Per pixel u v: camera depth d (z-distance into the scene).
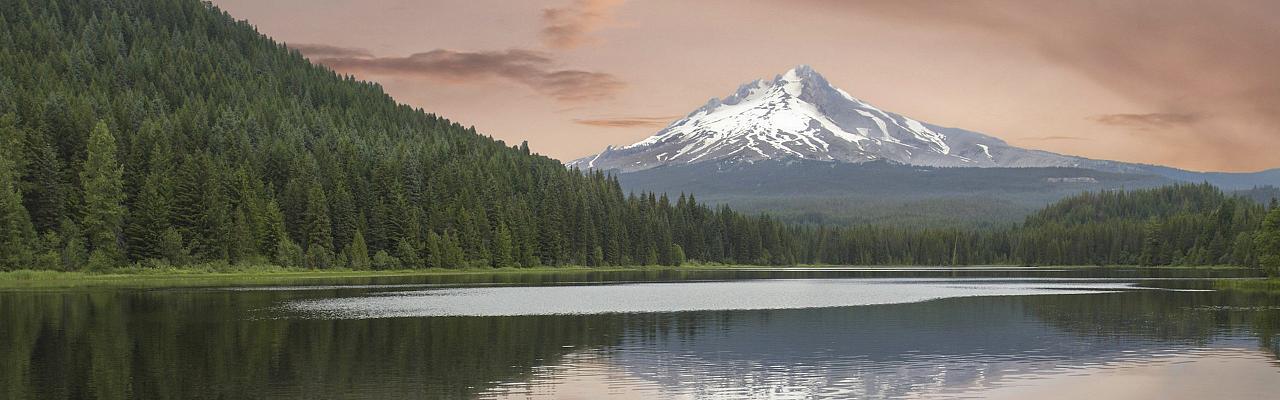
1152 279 170.62
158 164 159.75
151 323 68.31
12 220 131.12
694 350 54.75
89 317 72.19
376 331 63.88
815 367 48.72
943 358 51.84
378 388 42.06
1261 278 166.75
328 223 171.12
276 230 164.25
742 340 59.38
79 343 56.31
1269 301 97.00
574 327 67.19
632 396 40.72
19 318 71.19
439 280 150.38
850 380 45.00
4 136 144.38
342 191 178.38
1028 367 49.06
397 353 52.81
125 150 166.12
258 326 66.75
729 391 41.94
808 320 73.50
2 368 46.69
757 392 41.72
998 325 69.50
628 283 145.00
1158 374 46.75
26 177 146.00
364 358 50.78
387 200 189.75
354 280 146.75
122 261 145.38
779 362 50.25
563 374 46.09
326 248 171.00
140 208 148.88
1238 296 107.06
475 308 84.50
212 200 154.50
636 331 64.69
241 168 169.38
